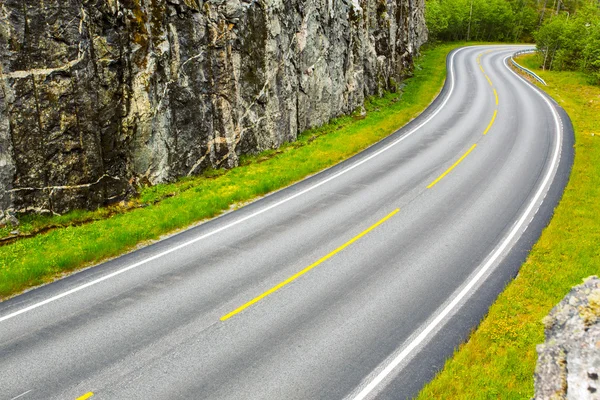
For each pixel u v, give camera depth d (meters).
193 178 18.08
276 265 11.90
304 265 11.91
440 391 7.82
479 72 44.41
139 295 10.49
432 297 10.65
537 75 41.62
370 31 34.44
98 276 11.34
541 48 51.00
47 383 7.79
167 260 12.18
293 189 17.59
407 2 44.50
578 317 7.81
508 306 10.20
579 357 7.12
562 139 23.38
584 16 51.03
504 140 23.44
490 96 34.12
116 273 11.49
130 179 16.16
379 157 21.41
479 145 22.72
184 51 17.47
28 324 9.41
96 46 14.56
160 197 16.25
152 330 9.26
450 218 14.84
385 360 8.62
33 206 13.63
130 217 14.63
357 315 9.92
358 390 7.89
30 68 13.13
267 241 13.26
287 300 10.40
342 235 13.64
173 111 17.30
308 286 10.97
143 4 15.88
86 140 14.47
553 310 8.54
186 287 10.84
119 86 15.41
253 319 9.69
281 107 22.39
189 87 17.75
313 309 10.09
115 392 7.63
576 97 34.69
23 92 13.09
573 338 7.53
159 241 13.36
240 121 20.12
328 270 11.71
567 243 12.89
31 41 13.07
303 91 24.33
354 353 8.77
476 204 15.89
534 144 22.64
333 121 27.25
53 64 13.52
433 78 41.72
